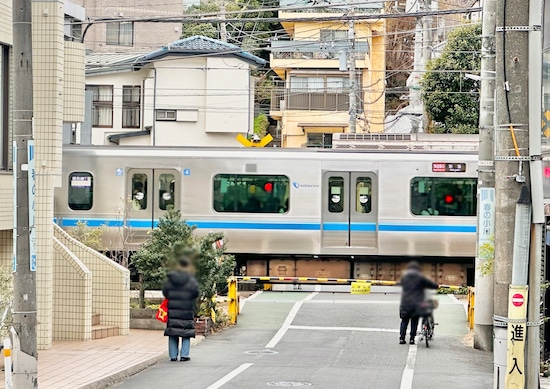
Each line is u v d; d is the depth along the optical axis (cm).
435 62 3422
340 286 2353
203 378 1293
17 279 1062
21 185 1065
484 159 1600
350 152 2361
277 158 2361
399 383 1266
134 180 2384
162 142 3738
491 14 1599
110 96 3797
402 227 2347
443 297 2280
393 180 2348
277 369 1372
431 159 2347
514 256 977
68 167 2378
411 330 1619
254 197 2364
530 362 982
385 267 2394
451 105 3409
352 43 3250
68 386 1180
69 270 1606
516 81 996
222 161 2367
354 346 1602
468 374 1352
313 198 2355
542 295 1358
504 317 997
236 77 3747
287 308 2045
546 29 1324
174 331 1433
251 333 1748
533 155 990
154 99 3731
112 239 2356
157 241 1789
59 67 1558
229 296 1859
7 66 1461
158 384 1248
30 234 1067
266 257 2403
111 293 1689
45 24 1549
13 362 1061
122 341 1609
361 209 2364
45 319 1509
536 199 985
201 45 3753
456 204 2347
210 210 2362
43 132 1542
